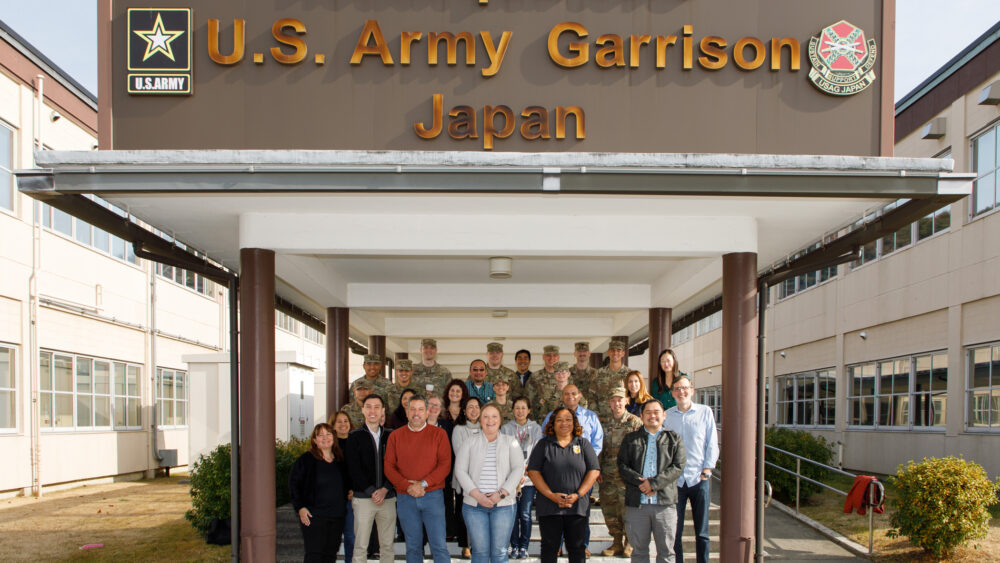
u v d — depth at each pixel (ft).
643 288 37.96
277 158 18.38
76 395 51.55
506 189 18.58
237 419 23.95
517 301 38.04
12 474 43.75
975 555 25.39
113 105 20.27
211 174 18.42
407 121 20.22
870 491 26.45
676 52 20.62
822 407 63.57
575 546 20.13
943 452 44.62
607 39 20.47
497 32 20.44
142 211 21.99
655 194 18.94
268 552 21.34
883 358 53.06
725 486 22.25
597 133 20.34
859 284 56.24
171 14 20.33
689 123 20.48
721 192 18.85
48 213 49.03
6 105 45.42
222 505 28.45
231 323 24.31
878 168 18.76
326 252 23.08
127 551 27.96
